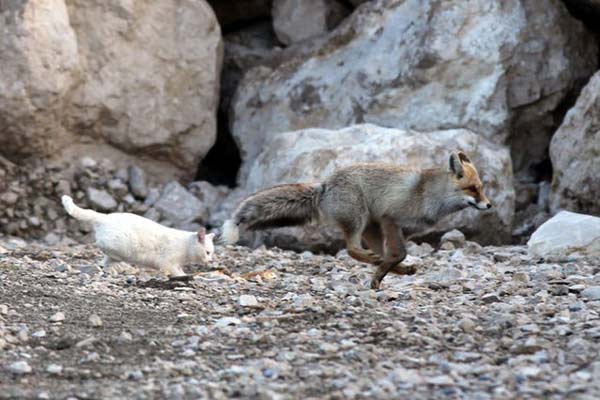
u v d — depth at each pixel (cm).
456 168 1659
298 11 3030
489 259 2044
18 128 2564
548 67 2677
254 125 2894
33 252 2108
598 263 1902
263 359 1140
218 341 1252
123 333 1265
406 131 2480
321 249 2395
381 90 2712
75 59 2611
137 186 2708
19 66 2514
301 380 1073
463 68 2645
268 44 3142
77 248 2245
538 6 2714
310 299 1470
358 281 1731
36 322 1347
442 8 2692
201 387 1047
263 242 2438
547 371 1082
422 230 1709
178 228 2641
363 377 1077
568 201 2503
